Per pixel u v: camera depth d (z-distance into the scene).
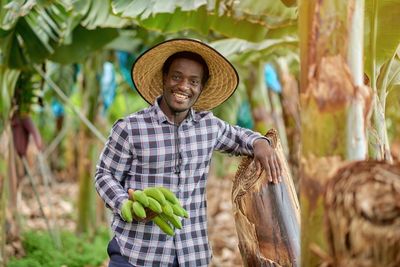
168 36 6.86
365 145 2.48
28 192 11.59
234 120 10.22
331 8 2.49
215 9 4.45
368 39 4.11
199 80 3.33
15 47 5.78
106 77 10.15
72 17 5.77
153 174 3.29
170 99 3.29
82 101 8.84
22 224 7.71
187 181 3.33
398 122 8.84
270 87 8.35
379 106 3.81
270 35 5.13
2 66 5.76
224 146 3.52
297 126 6.77
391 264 2.21
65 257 6.67
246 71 7.63
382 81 4.16
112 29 6.44
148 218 3.04
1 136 6.08
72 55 6.45
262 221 3.40
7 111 6.07
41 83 7.02
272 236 3.38
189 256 3.32
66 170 15.88
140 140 3.26
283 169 3.50
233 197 3.54
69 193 13.56
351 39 2.49
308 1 2.53
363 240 2.23
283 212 3.39
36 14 5.36
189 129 3.35
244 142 3.48
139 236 3.28
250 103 7.70
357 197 2.25
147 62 3.45
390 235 2.19
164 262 3.29
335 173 2.40
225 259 7.53
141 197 2.95
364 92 2.48
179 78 3.29
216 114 9.46
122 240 3.30
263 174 3.43
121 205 3.11
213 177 16.17
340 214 2.29
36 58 5.85
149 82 3.59
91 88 8.58
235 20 5.02
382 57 4.13
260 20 4.62
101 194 3.24
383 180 2.24
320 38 2.50
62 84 8.20
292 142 6.79
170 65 3.36
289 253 3.35
